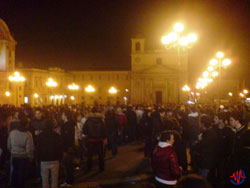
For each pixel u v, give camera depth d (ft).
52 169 24.62
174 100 235.40
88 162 37.42
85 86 280.92
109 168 38.78
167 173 20.13
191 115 38.68
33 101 223.51
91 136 36.99
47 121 25.08
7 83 166.81
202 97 176.86
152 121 42.47
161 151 20.36
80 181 32.96
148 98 239.30
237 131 26.63
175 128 32.45
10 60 170.81
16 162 25.90
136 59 243.19
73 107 65.77
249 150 22.59
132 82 243.40
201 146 25.46
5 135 33.35
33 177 33.76
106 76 276.62
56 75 253.85
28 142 25.88
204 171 25.20
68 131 32.37
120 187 31.42
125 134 62.75
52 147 24.30
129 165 40.42
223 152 26.86
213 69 82.99
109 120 46.98
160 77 238.48
